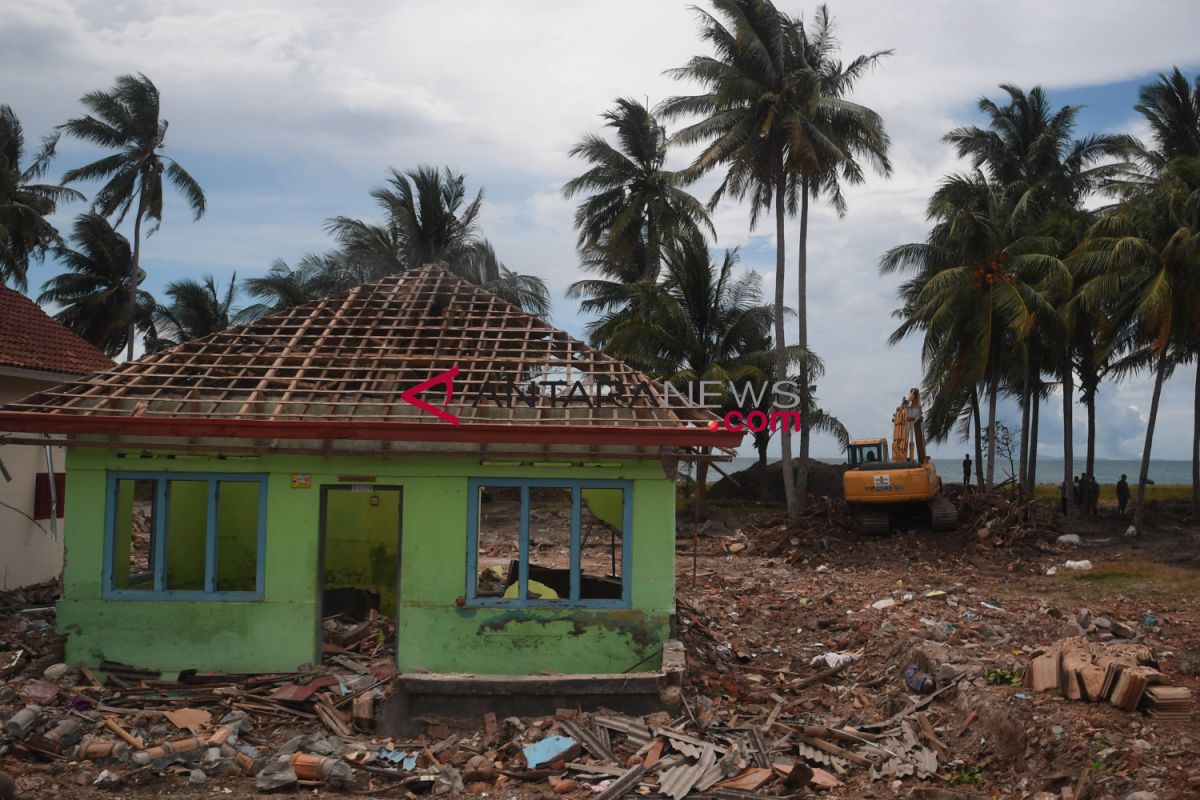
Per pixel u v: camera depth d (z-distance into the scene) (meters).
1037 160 43.41
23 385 17.41
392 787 8.77
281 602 11.41
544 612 11.33
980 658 12.03
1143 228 30.98
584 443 11.15
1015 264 33.03
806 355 33.62
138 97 45.19
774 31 33.16
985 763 9.16
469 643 11.30
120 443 11.32
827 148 32.19
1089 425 40.69
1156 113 38.81
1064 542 26.53
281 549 11.43
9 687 10.49
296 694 10.59
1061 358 37.47
